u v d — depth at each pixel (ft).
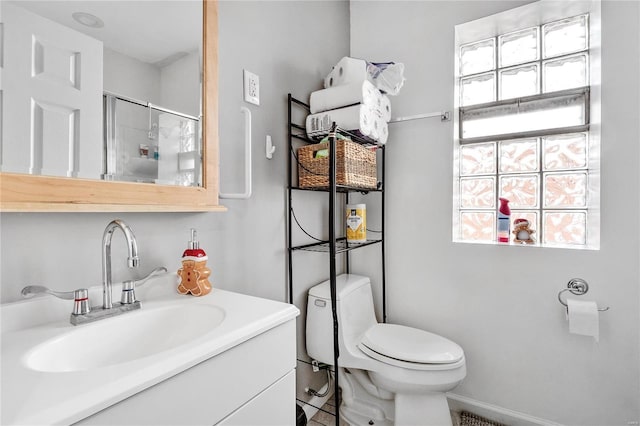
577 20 4.92
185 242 3.21
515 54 5.38
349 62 4.67
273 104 4.39
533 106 5.16
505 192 5.41
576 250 4.42
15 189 1.99
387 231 5.93
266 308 2.53
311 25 5.24
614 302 4.21
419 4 5.68
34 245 2.21
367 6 6.25
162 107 2.89
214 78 3.29
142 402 1.52
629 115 4.12
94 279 2.53
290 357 2.55
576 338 4.44
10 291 2.11
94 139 2.43
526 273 4.77
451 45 5.37
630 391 4.13
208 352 1.83
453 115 5.33
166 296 2.90
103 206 2.33
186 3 3.10
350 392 4.99
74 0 2.37
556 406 4.57
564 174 4.98
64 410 1.28
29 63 2.13
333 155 4.00
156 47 2.86
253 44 4.05
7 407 1.28
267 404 2.30
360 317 5.08
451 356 4.05
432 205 5.51
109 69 2.55
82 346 2.14
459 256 5.28
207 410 1.84
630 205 4.12
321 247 5.44
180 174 3.01
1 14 2.02
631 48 4.11
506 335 4.91
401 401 4.27
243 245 3.89
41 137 2.16
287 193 4.66
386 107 5.16
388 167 5.91
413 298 5.70
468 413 5.15
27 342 1.92
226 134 3.66
